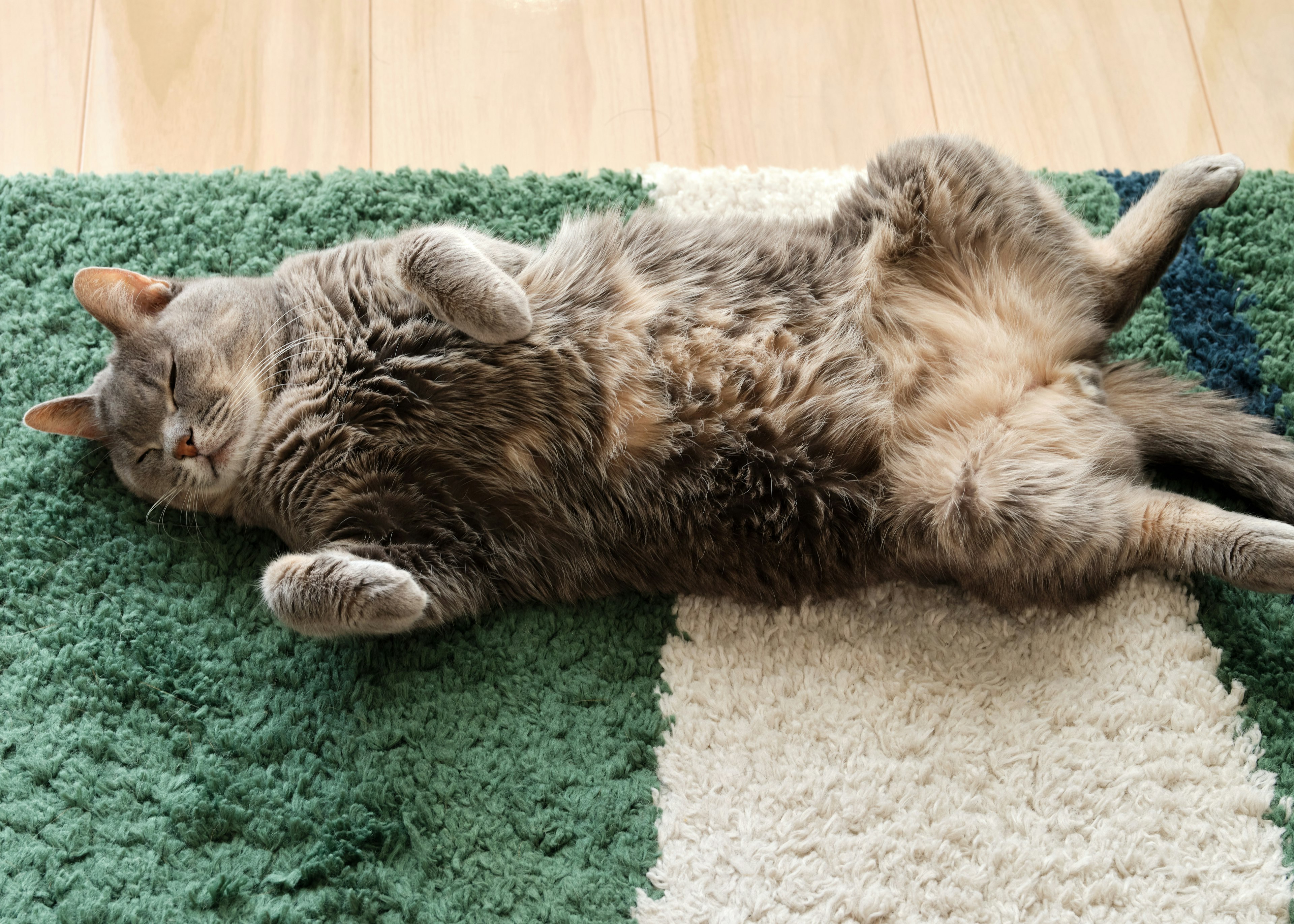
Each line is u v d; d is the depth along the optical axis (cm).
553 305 83
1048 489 80
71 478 88
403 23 99
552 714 85
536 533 84
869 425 82
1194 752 83
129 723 84
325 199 94
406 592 79
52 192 93
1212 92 99
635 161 98
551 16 100
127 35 98
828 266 84
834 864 81
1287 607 85
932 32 100
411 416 82
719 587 85
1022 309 84
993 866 81
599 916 80
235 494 86
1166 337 91
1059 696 84
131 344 85
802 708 85
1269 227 93
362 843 82
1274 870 80
